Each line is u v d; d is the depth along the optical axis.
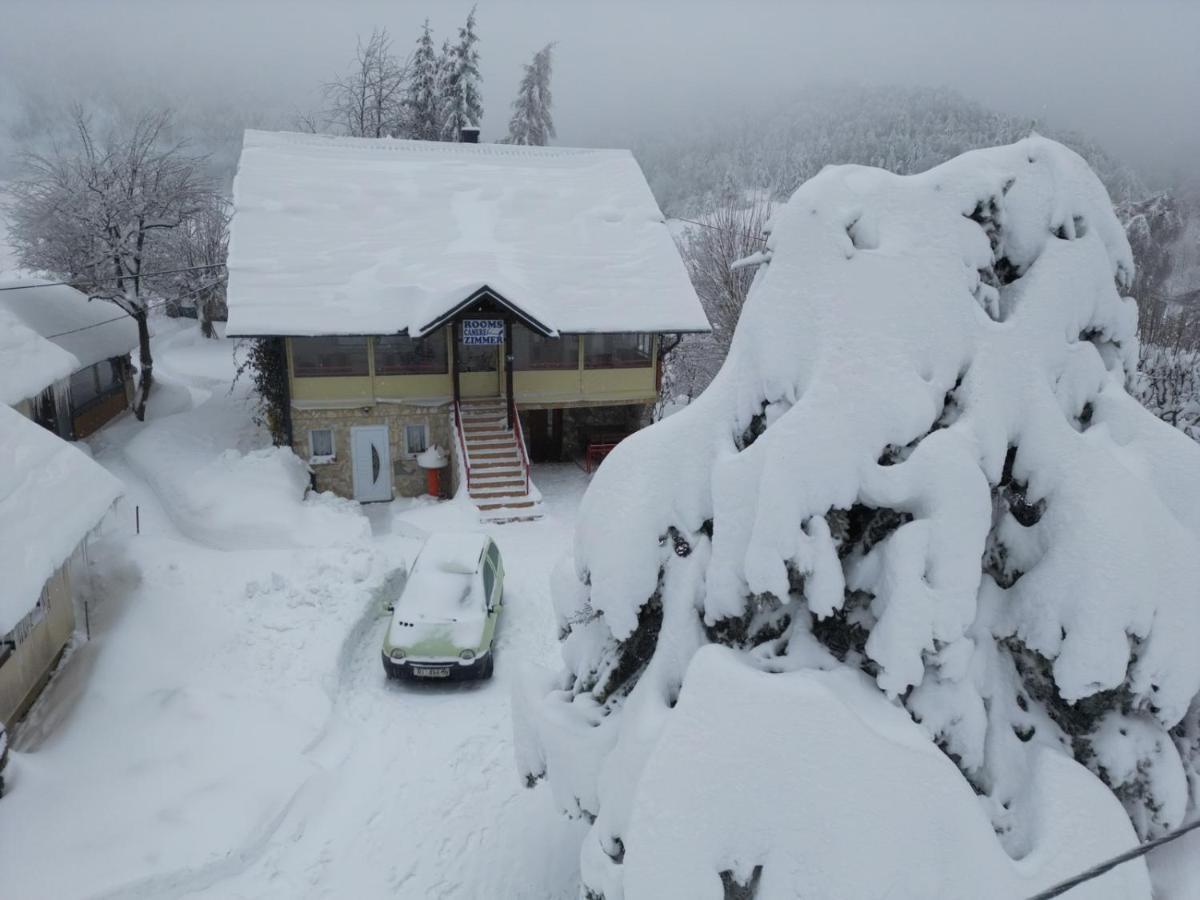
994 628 5.94
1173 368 24.25
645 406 24.89
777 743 5.19
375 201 23.31
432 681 12.73
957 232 6.20
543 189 25.11
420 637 12.41
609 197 25.33
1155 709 5.51
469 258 21.94
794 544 5.63
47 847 8.54
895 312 5.95
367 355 20.81
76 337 23.53
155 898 8.30
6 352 17.75
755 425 6.42
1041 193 6.44
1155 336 27.67
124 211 24.05
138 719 10.77
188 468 19.83
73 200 24.34
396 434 21.47
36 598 10.10
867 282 5.99
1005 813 5.57
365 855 9.11
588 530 6.78
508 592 15.55
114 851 8.60
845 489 5.71
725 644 6.28
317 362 20.70
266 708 11.23
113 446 23.14
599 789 6.32
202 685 11.59
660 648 6.33
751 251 28.78
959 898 4.98
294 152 24.47
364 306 20.09
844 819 5.04
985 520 5.59
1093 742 5.74
